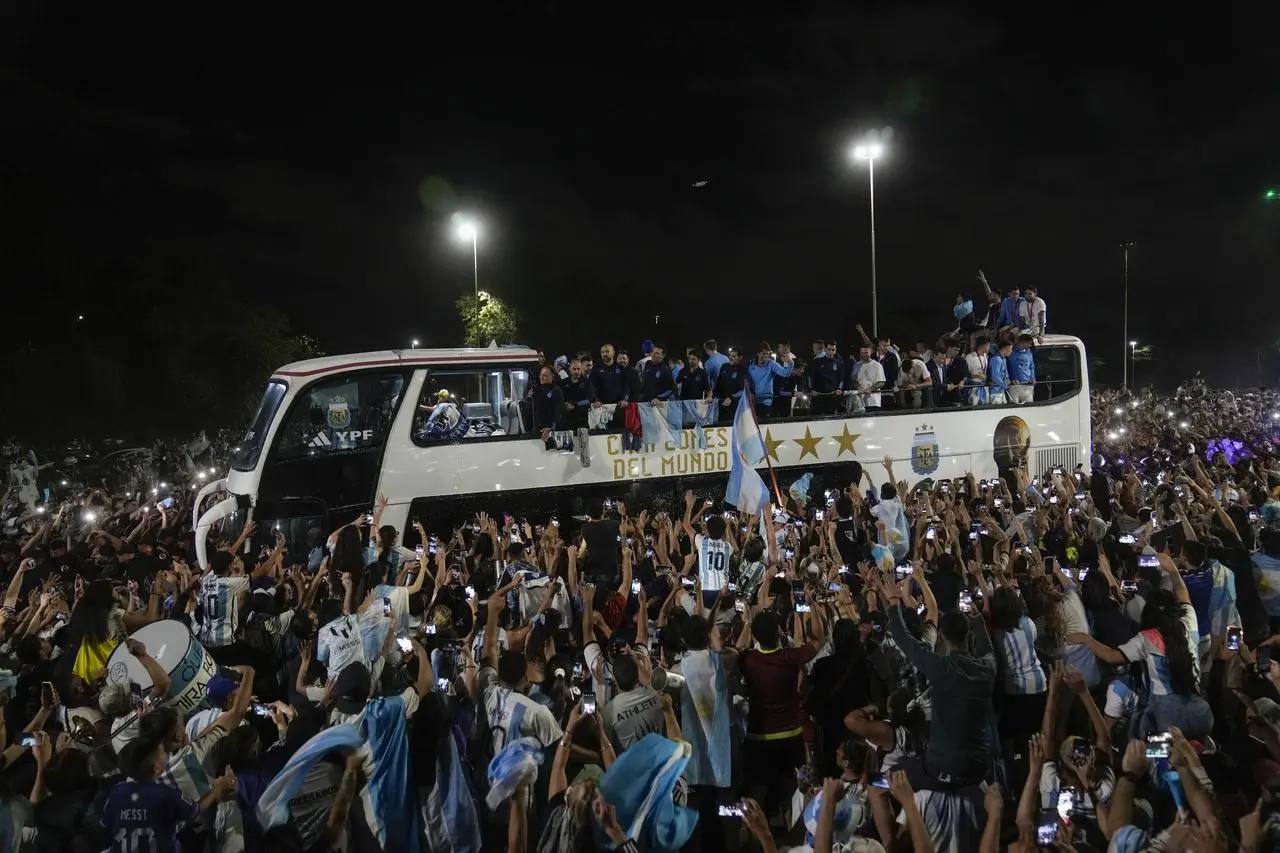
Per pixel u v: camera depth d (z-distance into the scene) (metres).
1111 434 28.55
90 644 8.22
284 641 8.19
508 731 6.25
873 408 17.70
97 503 16.47
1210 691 7.77
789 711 7.10
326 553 12.20
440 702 6.28
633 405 15.68
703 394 16.83
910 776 5.73
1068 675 6.15
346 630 7.26
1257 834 4.51
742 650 7.44
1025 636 7.49
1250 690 6.81
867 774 5.56
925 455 17.78
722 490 16.23
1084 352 19.38
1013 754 7.60
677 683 6.82
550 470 15.08
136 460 30.06
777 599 8.49
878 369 17.58
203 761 5.77
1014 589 7.90
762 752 7.11
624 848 4.91
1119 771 5.89
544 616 7.75
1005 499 15.12
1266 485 15.08
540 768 6.20
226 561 9.79
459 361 14.70
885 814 4.98
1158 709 6.40
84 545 12.49
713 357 17.05
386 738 5.87
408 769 5.93
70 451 34.44
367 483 14.21
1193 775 4.68
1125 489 13.93
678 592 9.06
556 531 12.10
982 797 5.65
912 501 15.39
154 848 5.23
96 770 6.11
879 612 8.27
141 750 5.36
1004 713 7.52
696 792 6.86
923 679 7.50
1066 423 19.05
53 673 8.30
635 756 5.44
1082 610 8.37
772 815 7.60
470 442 14.66
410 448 14.38
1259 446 21.50
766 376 16.78
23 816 5.52
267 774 5.74
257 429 14.41
